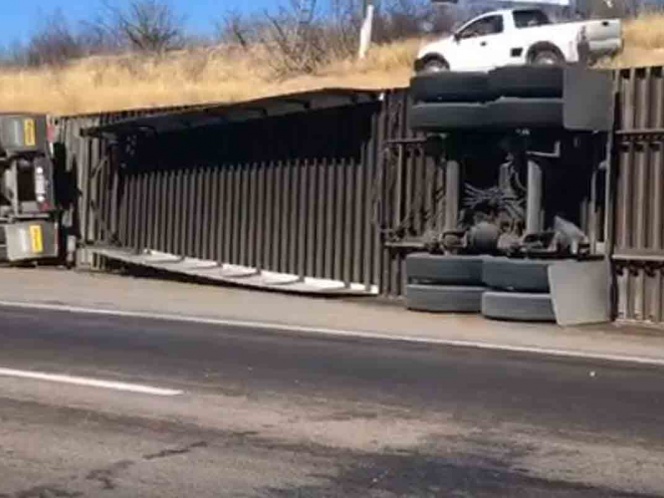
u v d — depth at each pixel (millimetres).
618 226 15492
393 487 7480
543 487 7492
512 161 15938
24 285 19047
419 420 9273
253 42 44594
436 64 29672
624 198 15445
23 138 22484
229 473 7770
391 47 36188
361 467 7922
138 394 10164
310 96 18141
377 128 17828
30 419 9234
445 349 12922
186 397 10062
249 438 8672
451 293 15898
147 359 11914
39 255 22438
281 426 9039
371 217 17922
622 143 15461
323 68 36969
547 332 14453
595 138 15688
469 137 16312
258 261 19719
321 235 18688
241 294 18297
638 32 33188
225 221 20375
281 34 39312
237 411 9539
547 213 15859
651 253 15156
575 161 15820
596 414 9547
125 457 8148
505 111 15320
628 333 14531
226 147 20391
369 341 13461
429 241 16688
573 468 7922
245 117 19906
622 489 7469
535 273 15125
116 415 9367
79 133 23047
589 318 15242
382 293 17750
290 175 19234
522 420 9305
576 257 15625
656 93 15156
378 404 9852
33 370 11234
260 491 7387
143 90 38656
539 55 28156
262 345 12992
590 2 33844
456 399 10086
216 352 12438
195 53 45000
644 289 15297
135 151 22219
